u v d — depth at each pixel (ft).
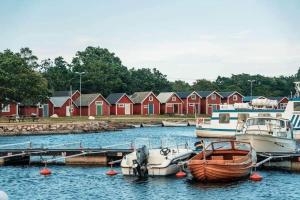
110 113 376.48
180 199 93.56
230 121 207.00
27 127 259.80
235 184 106.52
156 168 113.60
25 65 294.46
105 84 441.27
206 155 116.16
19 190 103.19
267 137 137.18
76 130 275.80
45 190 103.04
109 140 223.30
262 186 104.83
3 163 136.67
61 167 132.05
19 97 280.72
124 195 97.60
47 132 262.26
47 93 300.20
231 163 105.70
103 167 131.64
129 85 467.11
